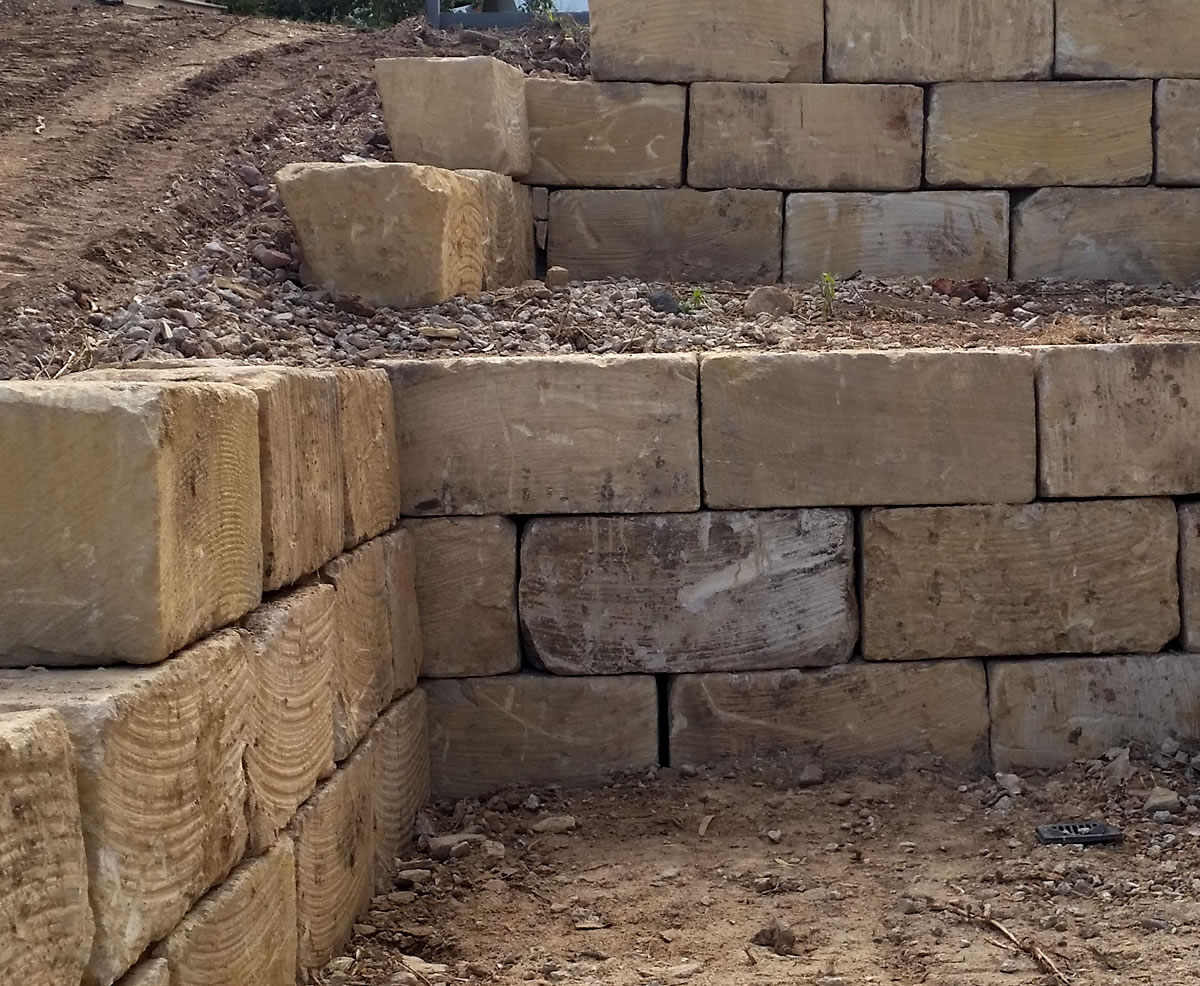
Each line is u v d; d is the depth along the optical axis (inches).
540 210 327.9
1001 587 225.5
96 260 273.1
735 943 171.2
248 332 246.5
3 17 429.1
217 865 127.3
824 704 226.4
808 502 223.0
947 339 260.5
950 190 323.6
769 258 324.8
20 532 117.9
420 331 254.1
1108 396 223.3
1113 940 170.1
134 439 117.3
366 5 681.6
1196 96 320.5
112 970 105.4
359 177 271.0
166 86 366.6
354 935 174.6
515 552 224.5
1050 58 319.3
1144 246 323.9
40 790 95.5
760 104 321.1
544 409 221.3
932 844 203.0
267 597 154.2
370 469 200.1
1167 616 227.0
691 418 221.6
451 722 225.3
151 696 113.7
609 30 322.7
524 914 181.9
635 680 225.9
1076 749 228.4
